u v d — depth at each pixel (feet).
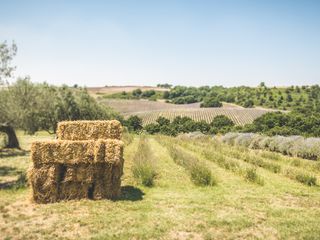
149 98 509.35
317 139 85.92
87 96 153.69
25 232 26.13
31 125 95.86
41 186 34.86
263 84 558.15
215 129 235.61
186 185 45.24
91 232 26.35
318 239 25.40
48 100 107.34
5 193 38.47
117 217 29.94
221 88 593.83
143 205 33.91
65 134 44.83
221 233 26.48
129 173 54.19
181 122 281.13
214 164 65.36
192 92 528.63
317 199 38.04
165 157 78.89
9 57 66.03
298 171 51.65
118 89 527.81
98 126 45.03
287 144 94.89
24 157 75.25
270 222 29.19
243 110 327.88
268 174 54.65
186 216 30.53
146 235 25.62
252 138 118.73
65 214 30.86
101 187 36.22
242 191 41.42
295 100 424.87
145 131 255.29
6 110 84.38
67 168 35.47
